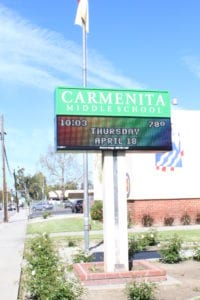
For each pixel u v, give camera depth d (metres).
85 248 17.56
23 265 14.27
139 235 19.23
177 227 27.34
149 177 28.95
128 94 12.38
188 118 29.91
